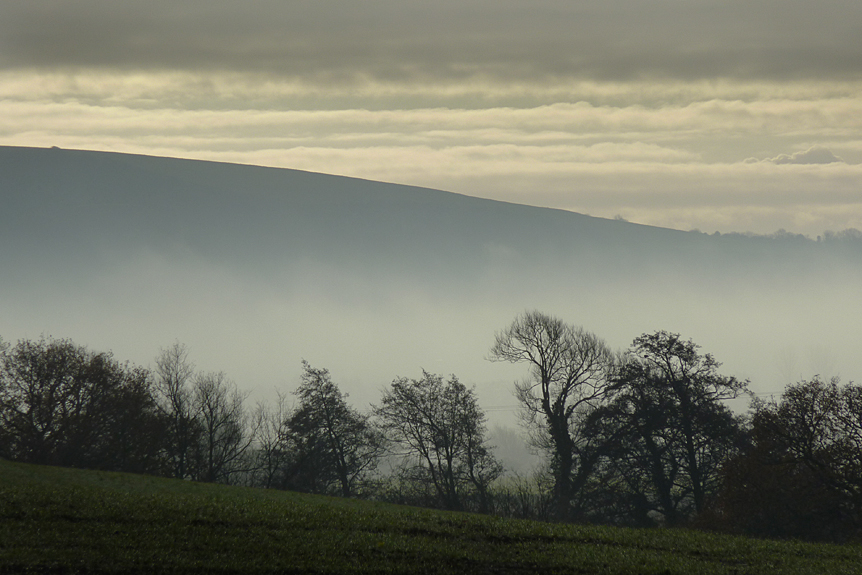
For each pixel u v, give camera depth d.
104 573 26.25
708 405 64.44
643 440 65.19
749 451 55.31
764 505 51.69
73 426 64.50
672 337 67.94
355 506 41.75
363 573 28.53
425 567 29.89
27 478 39.78
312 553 30.00
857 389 54.06
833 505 50.47
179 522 32.25
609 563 31.80
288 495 44.59
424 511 41.81
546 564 31.38
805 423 53.47
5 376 67.38
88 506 33.09
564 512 63.91
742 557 34.16
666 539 36.94
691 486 63.84
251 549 29.70
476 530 36.22
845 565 33.34
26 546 27.67
